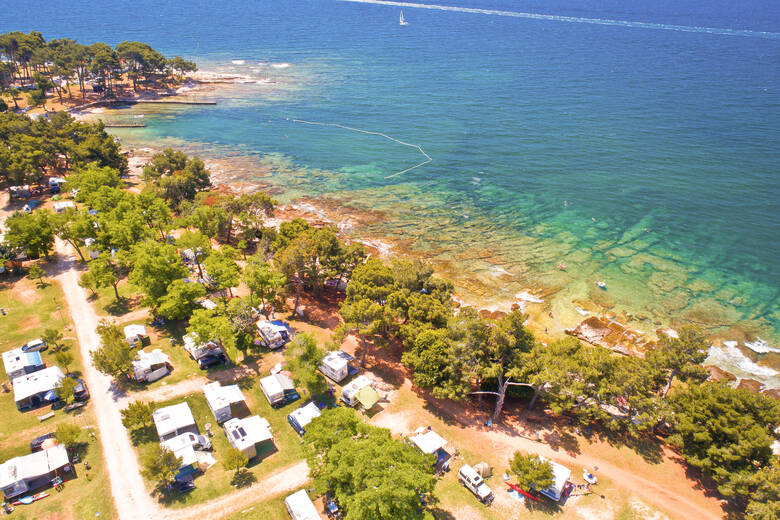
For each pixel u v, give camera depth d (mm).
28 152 126438
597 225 126750
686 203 138500
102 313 80750
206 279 90562
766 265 109938
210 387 64188
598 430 64938
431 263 107125
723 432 54906
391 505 44000
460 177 156125
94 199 103062
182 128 198125
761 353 84000
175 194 123312
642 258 112188
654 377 67188
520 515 52625
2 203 118062
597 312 93062
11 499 49000
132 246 85812
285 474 54875
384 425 63406
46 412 60125
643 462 60344
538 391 64438
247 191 140625
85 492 50531
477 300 94750
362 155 174375
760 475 50281
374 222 125688
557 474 55219
